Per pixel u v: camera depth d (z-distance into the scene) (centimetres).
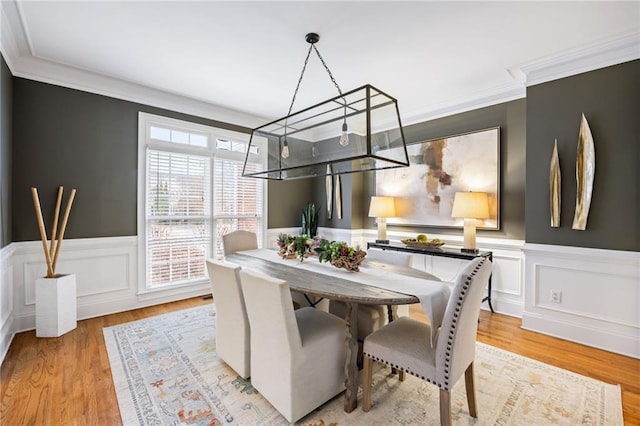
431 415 173
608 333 251
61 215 301
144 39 246
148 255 356
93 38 244
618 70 245
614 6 201
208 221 405
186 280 386
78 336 271
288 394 161
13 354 237
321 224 525
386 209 411
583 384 203
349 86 338
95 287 321
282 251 279
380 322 233
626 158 242
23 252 280
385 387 200
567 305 271
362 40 246
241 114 431
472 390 169
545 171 281
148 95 351
